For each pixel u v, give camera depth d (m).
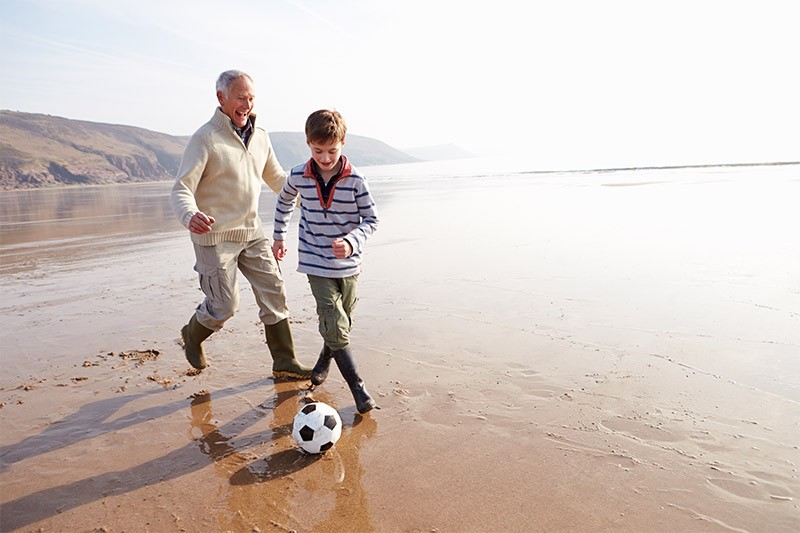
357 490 2.54
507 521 2.28
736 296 5.27
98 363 4.29
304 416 2.89
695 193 14.89
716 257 6.98
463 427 3.09
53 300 6.36
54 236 12.50
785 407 3.15
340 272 3.36
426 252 8.44
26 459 2.91
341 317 3.32
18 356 4.50
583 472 2.61
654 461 2.67
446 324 4.90
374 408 3.38
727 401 3.25
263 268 3.91
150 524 2.34
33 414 3.44
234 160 3.65
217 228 3.63
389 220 12.76
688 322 4.62
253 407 3.47
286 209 3.69
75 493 2.59
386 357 4.20
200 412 3.42
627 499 2.39
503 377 3.74
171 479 2.69
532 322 4.84
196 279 7.30
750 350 3.98
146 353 4.48
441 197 18.86
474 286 6.18
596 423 3.07
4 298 6.53
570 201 14.91
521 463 2.70
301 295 6.20
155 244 10.62
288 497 2.50
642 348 4.12
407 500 2.45
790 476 2.50
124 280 7.39
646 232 9.16
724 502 2.34
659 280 6.02
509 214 12.77
